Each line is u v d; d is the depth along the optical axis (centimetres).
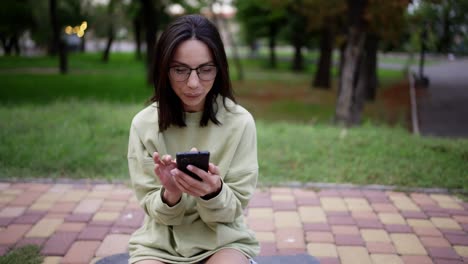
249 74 2919
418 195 438
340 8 1240
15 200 417
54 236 347
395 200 424
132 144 206
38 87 1697
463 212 398
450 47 1473
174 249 204
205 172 171
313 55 5266
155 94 197
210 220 192
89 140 607
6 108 855
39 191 440
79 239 344
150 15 1780
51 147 560
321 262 313
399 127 754
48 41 3447
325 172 491
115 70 2711
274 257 280
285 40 3328
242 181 199
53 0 2303
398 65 3738
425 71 3111
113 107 883
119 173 493
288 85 2289
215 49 185
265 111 1462
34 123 691
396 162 525
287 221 378
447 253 326
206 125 203
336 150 571
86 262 312
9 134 622
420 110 1593
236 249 200
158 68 191
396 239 347
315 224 372
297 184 458
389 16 972
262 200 421
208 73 187
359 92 1138
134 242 210
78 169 495
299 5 1443
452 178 471
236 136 202
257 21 3059
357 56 987
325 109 1535
